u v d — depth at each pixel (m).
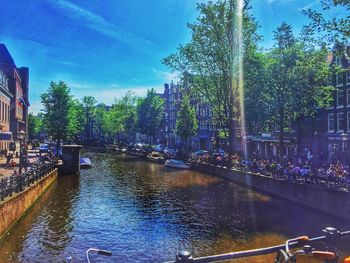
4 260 12.06
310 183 21.53
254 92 32.84
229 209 20.58
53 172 31.50
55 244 13.89
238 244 14.06
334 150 38.12
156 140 96.81
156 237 15.01
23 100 63.03
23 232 15.38
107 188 28.31
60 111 50.91
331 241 3.30
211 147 68.12
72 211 19.64
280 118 31.08
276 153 48.06
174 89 86.56
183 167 44.97
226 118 37.47
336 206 18.25
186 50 36.38
